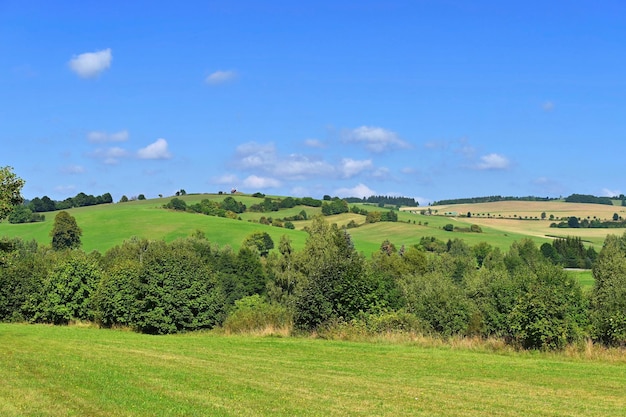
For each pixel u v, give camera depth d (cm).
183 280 5062
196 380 1961
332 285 4044
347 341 3678
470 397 1850
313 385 1978
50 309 5859
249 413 1452
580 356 3022
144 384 1828
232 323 4431
